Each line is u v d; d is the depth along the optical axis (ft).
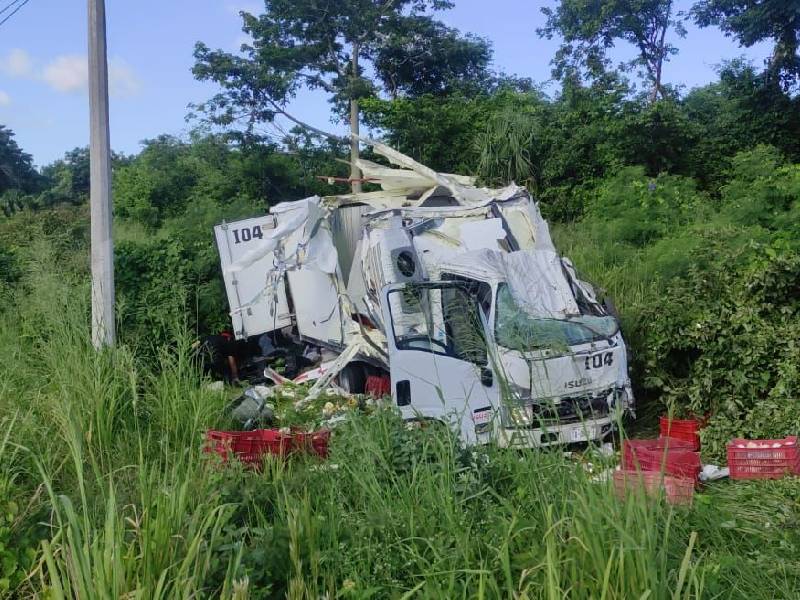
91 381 23.71
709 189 62.80
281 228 34.37
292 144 88.94
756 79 67.00
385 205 41.01
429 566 13.53
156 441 23.02
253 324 37.65
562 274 28.35
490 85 94.32
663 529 14.30
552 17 80.23
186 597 11.63
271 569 13.88
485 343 23.77
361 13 85.71
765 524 17.75
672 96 78.18
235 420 26.99
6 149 130.00
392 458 17.46
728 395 26.14
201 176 93.66
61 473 20.44
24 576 13.92
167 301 34.96
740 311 26.50
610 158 63.57
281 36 85.92
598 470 15.62
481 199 37.70
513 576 13.24
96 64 30.04
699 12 69.36
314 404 28.76
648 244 45.96
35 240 32.96
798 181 43.34
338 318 35.88
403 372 25.58
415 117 76.28
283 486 16.40
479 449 17.43
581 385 24.23
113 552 12.14
